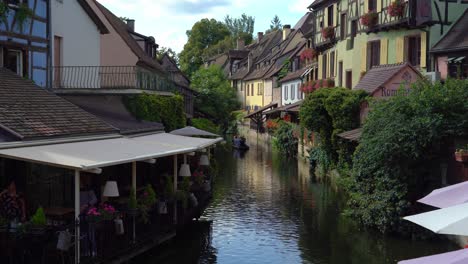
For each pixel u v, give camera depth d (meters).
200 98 52.56
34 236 9.15
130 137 15.11
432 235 14.98
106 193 10.95
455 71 20.34
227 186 24.31
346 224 17.06
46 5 16.25
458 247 14.26
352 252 14.13
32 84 14.15
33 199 11.68
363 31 26.20
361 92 22.83
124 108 18.38
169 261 13.27
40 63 15.89
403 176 15.67
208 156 19.25
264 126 51.06
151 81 19.88
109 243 10.66
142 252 12.34
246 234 16.02
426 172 15.84
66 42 18.20
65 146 11.00
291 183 25.00
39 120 11.68
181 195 13.84
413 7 21.69
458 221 6.13
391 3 22.86
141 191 13.84
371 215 16.16
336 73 30.64
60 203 12.36
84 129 12.55
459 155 14.42
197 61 84.38
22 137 10.21
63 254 9.39
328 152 26.06
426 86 16.48
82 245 9.91
